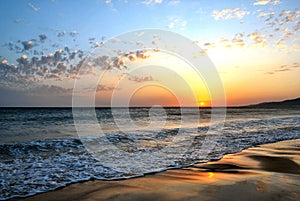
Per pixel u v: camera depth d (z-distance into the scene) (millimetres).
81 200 4770
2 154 9211
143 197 4855
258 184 5555
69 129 18516
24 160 8297
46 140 12109
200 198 4734
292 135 14828
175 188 5395
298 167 7480
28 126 20719
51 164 7746
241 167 7500
